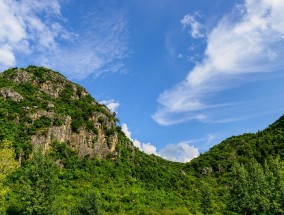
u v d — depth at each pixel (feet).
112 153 341.41
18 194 211.61
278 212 268.41
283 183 275.18
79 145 314.35
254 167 298.15
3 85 334.03
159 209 276.82
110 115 375.86
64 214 199.93
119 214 237.45
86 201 203.00
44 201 181.78
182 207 299.99
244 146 570.87
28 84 348.18
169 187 354.54
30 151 259.19
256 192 277.64
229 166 521.24
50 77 375.86
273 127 621.72
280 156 468.75
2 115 281.74
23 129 276.41
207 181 463.83
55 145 289.94
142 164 365.61
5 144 205.36
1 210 178.50
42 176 189.16
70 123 316.19
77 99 374.02
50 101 333.62
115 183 301.02
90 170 300.20
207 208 304.91
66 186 261.03
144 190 313.12
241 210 284.00
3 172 187.83
